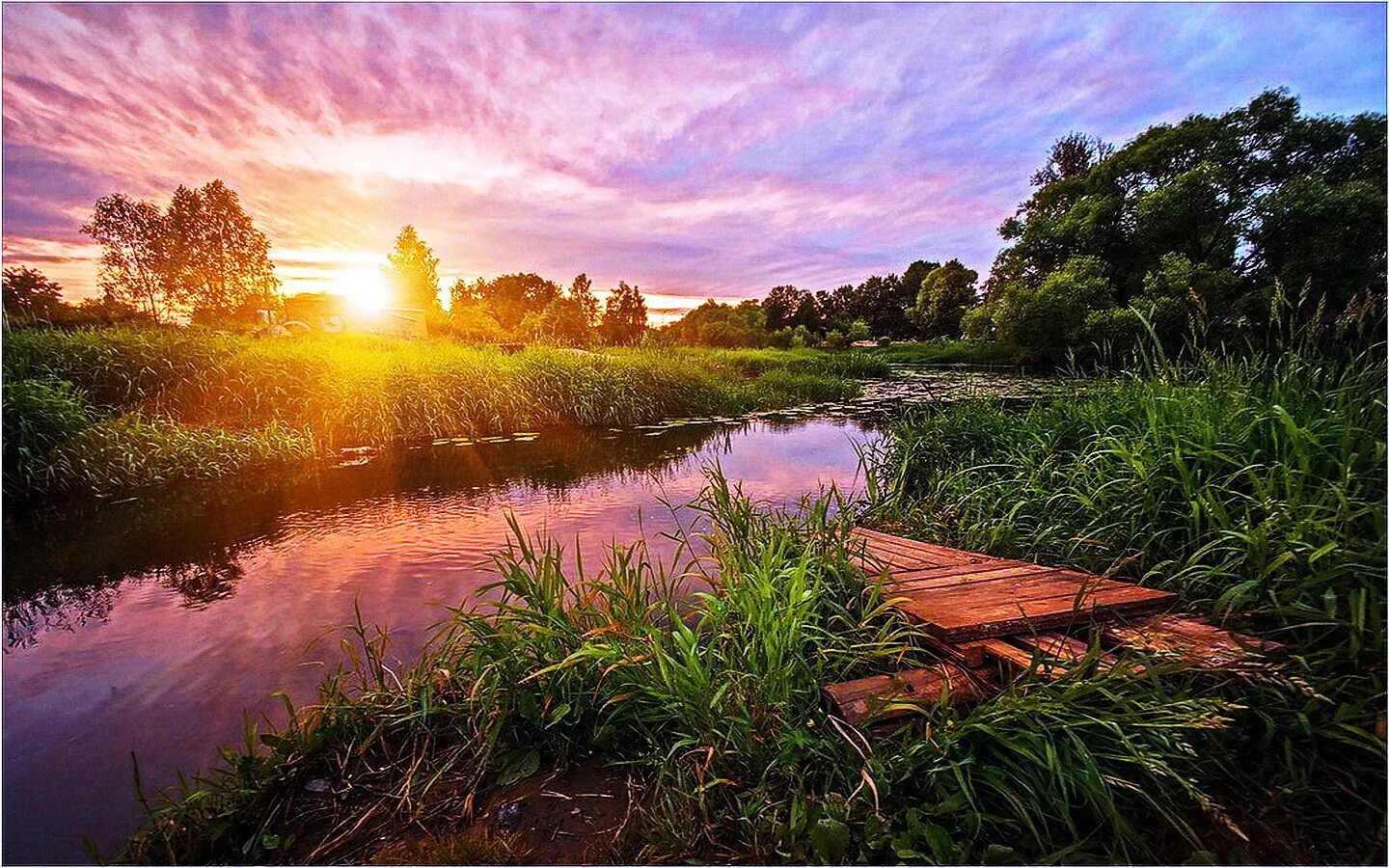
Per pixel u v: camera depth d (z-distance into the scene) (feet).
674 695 5.98
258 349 26.84
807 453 23.36
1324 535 6.79
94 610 9.56
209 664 7.95
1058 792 5.03
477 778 5.74
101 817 5.36
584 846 4.99
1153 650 6.02
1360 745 4.96
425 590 10.33
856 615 7.97
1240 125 55.16
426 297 151.33
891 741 5.57
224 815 5.22
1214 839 4.78
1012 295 60.08
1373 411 8.05
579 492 17.24
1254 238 52.21
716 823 5.08
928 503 13.79
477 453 23.57
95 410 20.42
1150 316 47.01
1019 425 15.72
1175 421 9.91
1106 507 9.95
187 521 14.40
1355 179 50.85
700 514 14.67
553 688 6.37
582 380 32.68
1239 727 5.57
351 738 6.25
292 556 11.93
